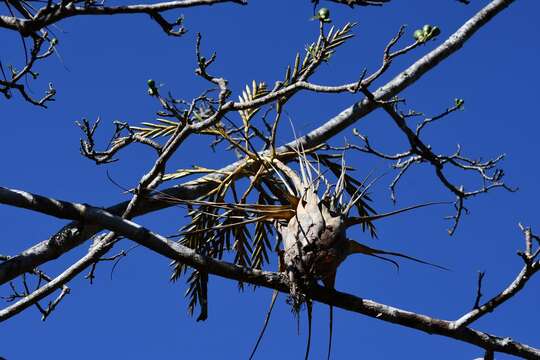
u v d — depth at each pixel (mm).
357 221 8672
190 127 8555
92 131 8758
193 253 8633
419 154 9555
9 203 8641
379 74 7965
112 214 8789
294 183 9094
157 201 9859
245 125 10297
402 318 8617
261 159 9930
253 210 8859
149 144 8789
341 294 8594
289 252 8531
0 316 9586
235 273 8594
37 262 9398
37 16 7891
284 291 8570
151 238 8672
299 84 8195
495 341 8688
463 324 8625
